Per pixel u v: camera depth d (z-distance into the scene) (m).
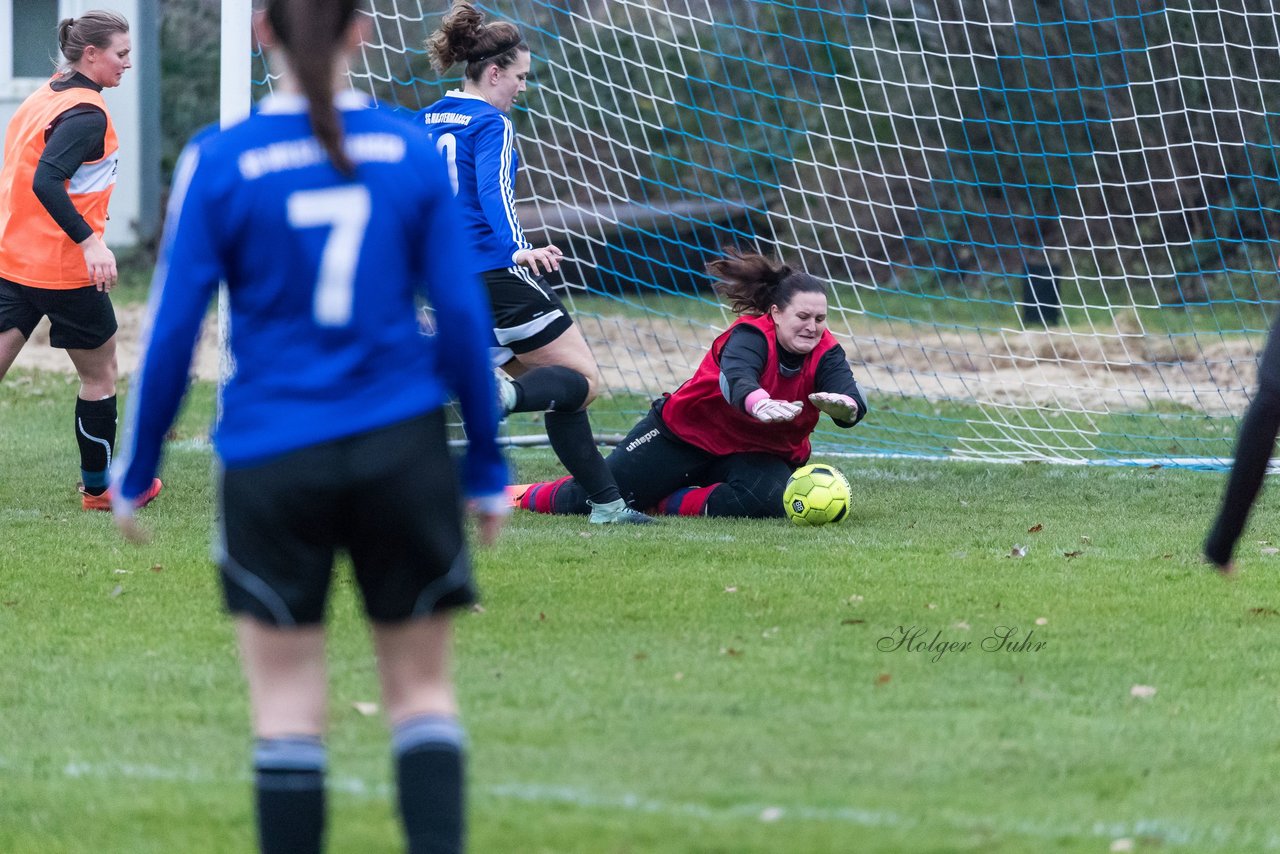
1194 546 21.38
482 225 21.62
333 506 8.67
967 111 63.38
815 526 22.89
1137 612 17.17
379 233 8.66
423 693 9.11
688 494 24.12
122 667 14.63
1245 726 13.03
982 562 19.97
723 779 11.55
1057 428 35.59
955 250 63.94
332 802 11.05
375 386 8.70
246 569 8.77
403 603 8.92
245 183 8.50
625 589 18.02
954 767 11.87
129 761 12.03
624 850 10.12
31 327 22.81
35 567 19.09
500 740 12.43
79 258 22.41
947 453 31.89
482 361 8.97
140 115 68.19
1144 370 45.28
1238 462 11.12
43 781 11.55
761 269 23.02
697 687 14.02
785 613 16.89
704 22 39.91
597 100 38.22
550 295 21.95
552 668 14.61
